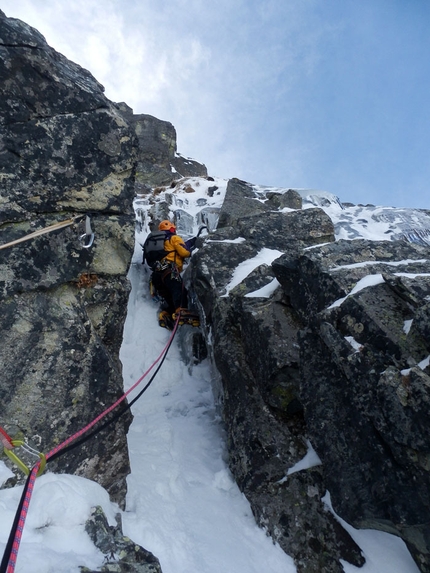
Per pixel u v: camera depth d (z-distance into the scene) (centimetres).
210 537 298
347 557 285
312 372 302
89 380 284
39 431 261
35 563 186
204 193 906
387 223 759
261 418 357
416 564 265
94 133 297
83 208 294
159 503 313
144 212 742
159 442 382
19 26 279
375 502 252
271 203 729
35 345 269
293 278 356
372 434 255
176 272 553
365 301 277
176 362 505
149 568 216
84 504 233
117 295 311
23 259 272
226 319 415
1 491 229
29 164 277
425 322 242
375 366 256
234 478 354
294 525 304
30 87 279
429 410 222
